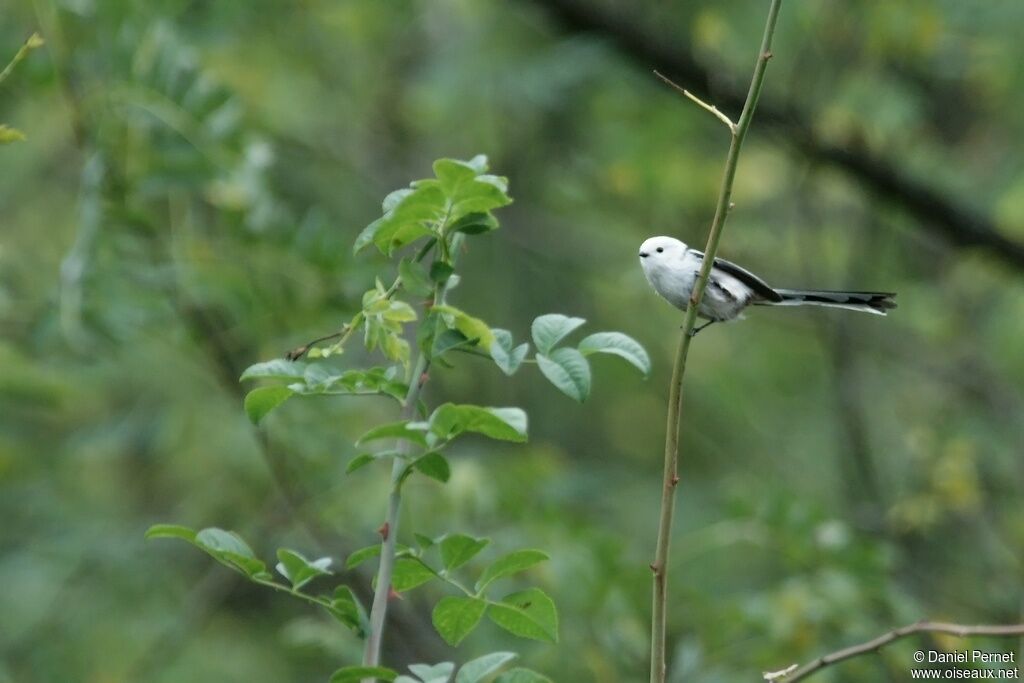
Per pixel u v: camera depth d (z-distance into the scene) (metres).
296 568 4.79
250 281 11.32
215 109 10.95
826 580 10.54
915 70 15.62
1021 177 15.77
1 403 12.15
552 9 14.02
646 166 15.75
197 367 12.68
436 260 5.04
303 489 12.14
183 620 13.65
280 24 16.05
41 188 13.97
